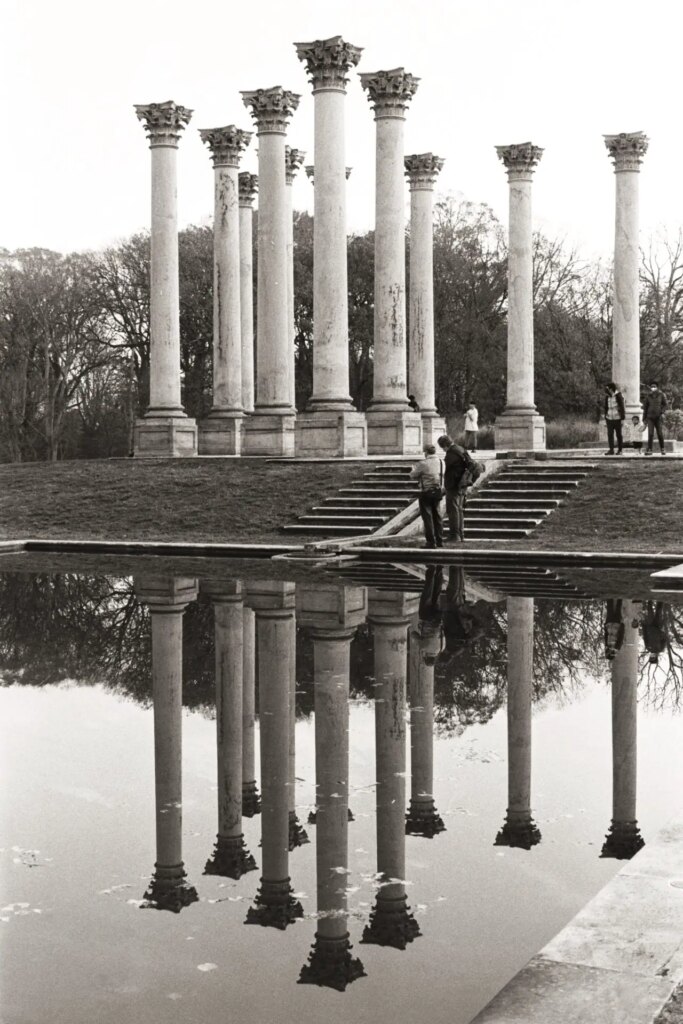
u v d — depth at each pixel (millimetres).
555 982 7262
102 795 12359
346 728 14688
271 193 47969
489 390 92750
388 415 47688
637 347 56375
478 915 9164
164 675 17922
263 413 48219
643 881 8789
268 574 29547
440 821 11336
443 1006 7762
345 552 33406
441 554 32125
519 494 38781
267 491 41656
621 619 21688
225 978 8273
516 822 11281
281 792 12344
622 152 55812
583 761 13219
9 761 13617
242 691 16719
